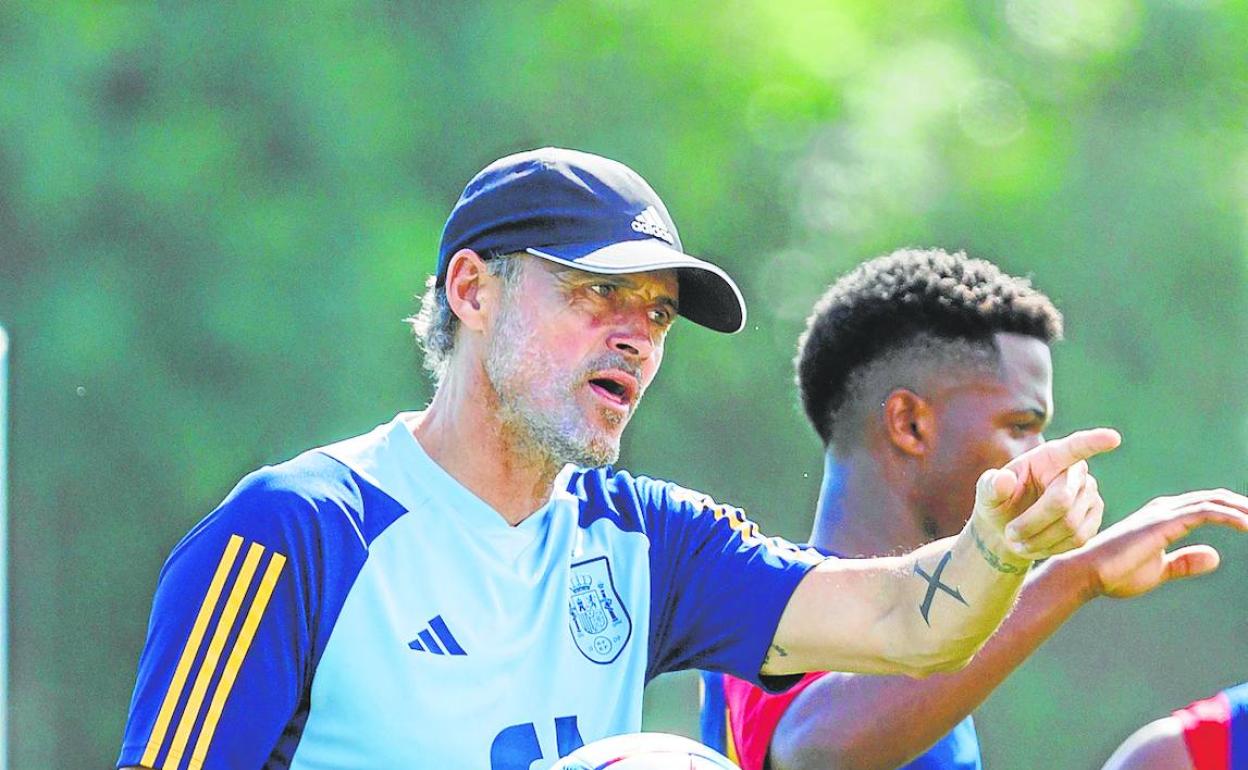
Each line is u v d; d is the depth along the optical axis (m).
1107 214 79.44
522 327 12.49
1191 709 13.98
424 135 67.00
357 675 12.09
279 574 12.01
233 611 11.93
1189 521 13.28
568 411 12.47
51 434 62.50
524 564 12.70
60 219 63.00
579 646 12.73
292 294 63.78
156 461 63.03
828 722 13.84
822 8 74.94
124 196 63.47
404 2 68.06
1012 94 79.06
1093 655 69.00
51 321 62.50
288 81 64.75
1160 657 69.12
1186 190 79.56
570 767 11.62
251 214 63.94
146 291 63.41
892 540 15.27
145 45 64.31
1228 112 80.94
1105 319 78.31
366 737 12.09
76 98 63.47
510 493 12.67
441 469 12.62
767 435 68.75
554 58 69.50
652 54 71.62
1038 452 11.44
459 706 12.25
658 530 13.39
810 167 73.56
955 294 15.36
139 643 62.62
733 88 73.00
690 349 67.88
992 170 77.38
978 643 12.65
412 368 63.00
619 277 12.58
